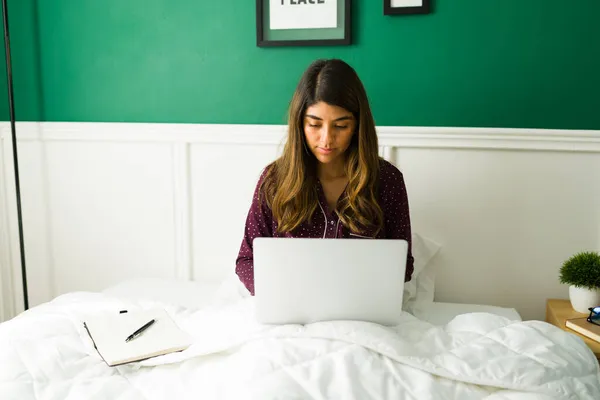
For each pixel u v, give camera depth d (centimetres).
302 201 156
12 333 131
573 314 170
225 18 204
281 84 204
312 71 150
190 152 211
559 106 185
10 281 230
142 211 218
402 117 196
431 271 197
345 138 150
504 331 130
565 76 184
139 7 209
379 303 127
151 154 214
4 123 220
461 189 193
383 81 196
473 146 189
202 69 209
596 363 125
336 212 158
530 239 192
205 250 216
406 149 195
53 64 219
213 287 201
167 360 125
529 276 194
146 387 118
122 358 123
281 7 198
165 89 213
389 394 109
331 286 125
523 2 183
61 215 225
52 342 130
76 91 219
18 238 228
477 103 191
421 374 115
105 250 224
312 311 128
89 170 220
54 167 222
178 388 117
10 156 223
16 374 117
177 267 220
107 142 217
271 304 127
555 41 183
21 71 221
